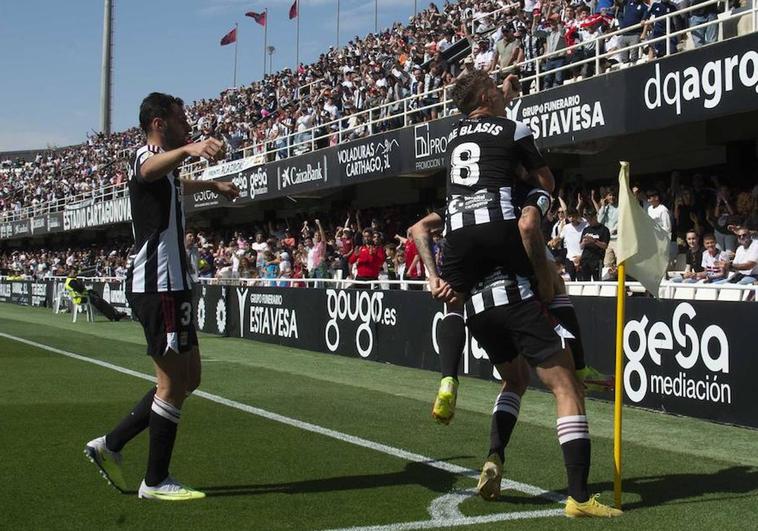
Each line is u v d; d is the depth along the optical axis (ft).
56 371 35.55
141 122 15.79
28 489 15.93
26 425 22.74
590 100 40.06
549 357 14.16
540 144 43.19
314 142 67.51
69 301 86.17
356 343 43.98
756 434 23.32
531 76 45.19
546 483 16.70
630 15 41.37
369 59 84.38
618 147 49.39
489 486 15.02
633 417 26.07
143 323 15.25
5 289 114.83
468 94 15.24
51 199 143.13
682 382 26.11
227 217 94.22
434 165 50.29
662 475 17.57
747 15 35.60
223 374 35.96
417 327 39.19
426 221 15.47
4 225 145.48
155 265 15.05
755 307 23.79
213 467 18.01
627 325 28.14
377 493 15.83
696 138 44.75
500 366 15.52
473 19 67.46
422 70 61.11
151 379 33.17
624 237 14.58
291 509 14.67
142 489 15.35
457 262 14.60
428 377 36.17
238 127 100.17
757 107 32.76
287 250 67.26
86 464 18.04
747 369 24.00
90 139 166.09
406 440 21.25
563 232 41.68
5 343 48.62
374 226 60.75
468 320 14.85
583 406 14.32
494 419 15.53
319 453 19.54
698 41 37.65
